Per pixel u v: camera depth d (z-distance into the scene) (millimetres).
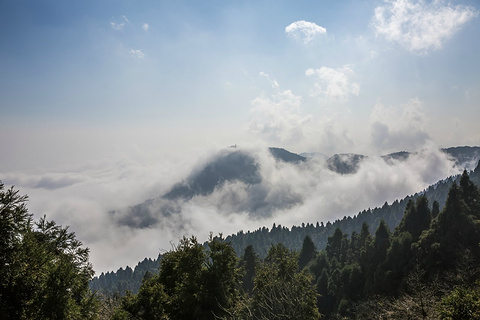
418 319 25375
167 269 29641
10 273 12500
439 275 43750
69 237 15547
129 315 22219
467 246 46312
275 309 18844
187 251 27594
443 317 19578
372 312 41438
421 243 51656
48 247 14383
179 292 25641
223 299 25875
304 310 20719
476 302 18422
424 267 47938
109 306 26516
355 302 57562
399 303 29000
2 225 12422
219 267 27266
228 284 27641
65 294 13438
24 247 13109
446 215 50500
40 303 12734
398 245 55062
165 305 25125
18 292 12594
